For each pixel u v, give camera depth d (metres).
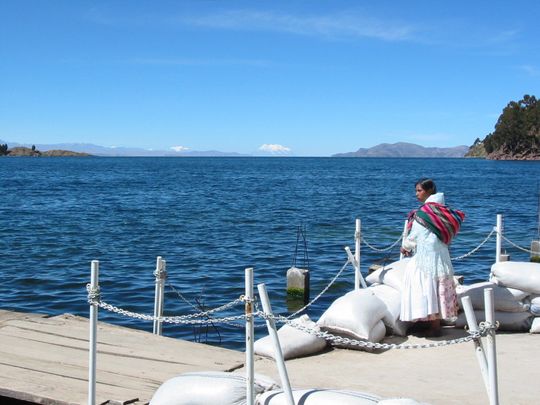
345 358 7.70
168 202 42.28
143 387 6.34
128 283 15.66
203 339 10.87
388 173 108.81
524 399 6.22
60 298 14.13
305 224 29.05
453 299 8.16
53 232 25.69
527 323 8.84
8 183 65.75
